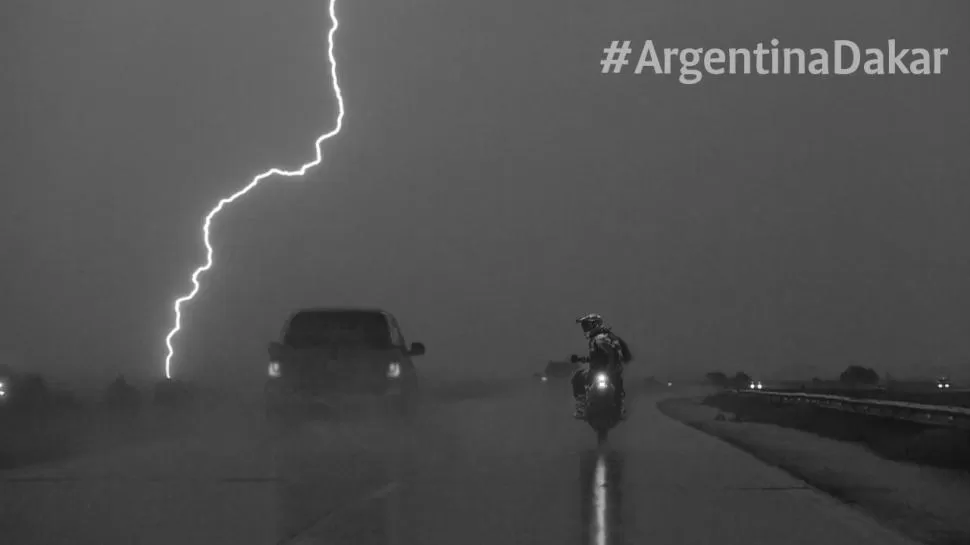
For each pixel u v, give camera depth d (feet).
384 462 61.52
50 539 37.32
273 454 65.77
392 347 84.28
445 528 39.42
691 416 121.80
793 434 85.66
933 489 48.42
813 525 39.99
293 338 86.12
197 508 44.09
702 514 42.45
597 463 61.82
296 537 37.73
